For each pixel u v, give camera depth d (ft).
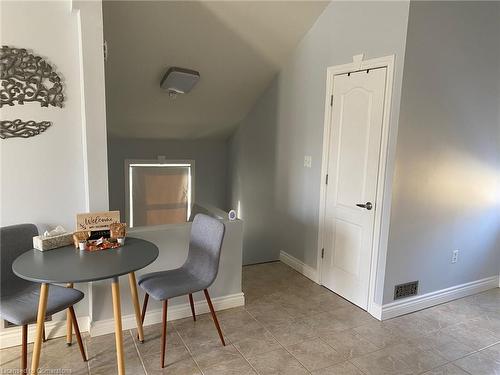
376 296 9.19
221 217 9.85
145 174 16.30
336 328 8.71
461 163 9.63
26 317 6.06
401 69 8.11
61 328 8.01
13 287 6.94
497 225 10.96
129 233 8.07
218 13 9.71
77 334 7.09
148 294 7.68
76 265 6.10
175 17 9.54
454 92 9.01
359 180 9.48
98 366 7.09
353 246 9.82
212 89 12.75
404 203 8.80
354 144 9.55
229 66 11.80
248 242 15.74
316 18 10.55
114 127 14.17
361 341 8.19
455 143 9.36
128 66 10.80
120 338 6.40
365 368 7.27
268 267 12.52
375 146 8.92
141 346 7.77
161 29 9.80
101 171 7.71
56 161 7.51
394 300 9.23
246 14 9.93
